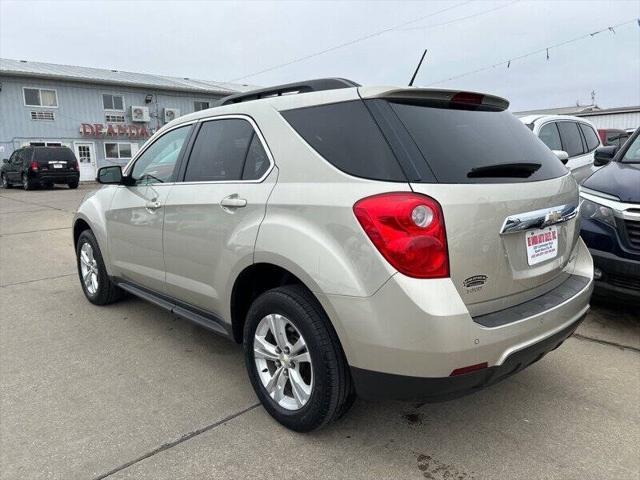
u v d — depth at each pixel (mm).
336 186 2418
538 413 2926
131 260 4051
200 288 3256
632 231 3852
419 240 2148
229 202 2924
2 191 20266
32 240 8547
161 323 4434
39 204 14383
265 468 2461
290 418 2713
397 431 2766
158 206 3576
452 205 2215
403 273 2162
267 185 2762
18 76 26016
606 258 3922
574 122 8305
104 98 29312
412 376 2197
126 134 30188
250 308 2889
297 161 2652
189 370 3523
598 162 5551
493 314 2365
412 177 2236
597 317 4426
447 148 2408
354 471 2434
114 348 3900
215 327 3244
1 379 3385
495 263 2352
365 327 2246
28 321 4492
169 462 2508
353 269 2279
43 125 27141
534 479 2363
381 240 2195
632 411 2930
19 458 2545
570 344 3885
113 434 2746
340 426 2811
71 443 2666
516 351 2311
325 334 2480
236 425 2830
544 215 2561
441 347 2123
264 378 2887
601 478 2363
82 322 4465
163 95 31641
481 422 2844
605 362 3570
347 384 2514
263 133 2898
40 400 3109
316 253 2400
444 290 2158
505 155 2609
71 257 7211
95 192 4797
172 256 3479
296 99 2820
